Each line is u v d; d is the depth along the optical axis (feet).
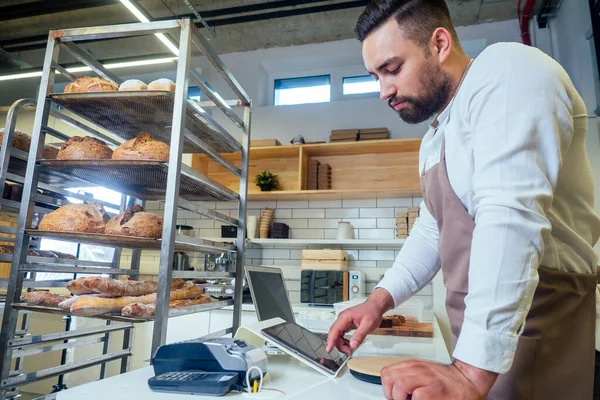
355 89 14.85
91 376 9.32
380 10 2.82
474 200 2.15
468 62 2.84
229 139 5.30
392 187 12.28
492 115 2.10
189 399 2.20
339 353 3.39
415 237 3.65
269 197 12.66
